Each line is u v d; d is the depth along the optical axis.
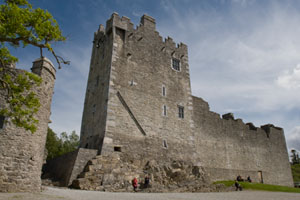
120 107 21.91
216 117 33.19
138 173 19.69
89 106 25.30
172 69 28.00
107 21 26.23
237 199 14.70
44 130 13.73
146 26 27.44
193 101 31.17
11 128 12.05
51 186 16.94
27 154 12.30
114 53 23.58
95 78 25.94
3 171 11.27
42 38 10.35
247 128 37.38
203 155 29.36
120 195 13.18
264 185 27.47
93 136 21.92
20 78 11.25
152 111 24.03
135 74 24.25
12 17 9.67
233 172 32.03
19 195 10.02
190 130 26.53
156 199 12.06
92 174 17.11
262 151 38.06
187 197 14.33
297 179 49.22
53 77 15.11
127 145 20.89
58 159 21.38
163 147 23.39
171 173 21.39
